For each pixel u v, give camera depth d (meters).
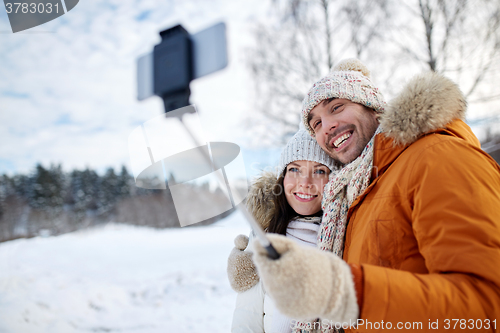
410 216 0.88
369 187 1.03
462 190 0.76
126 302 4.16
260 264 0.63
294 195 1.46
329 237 1.19
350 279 0.65
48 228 24.09
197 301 4.04
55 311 3.77
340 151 1.26
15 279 4.73
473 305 0.64
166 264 6.05
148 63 0.42
